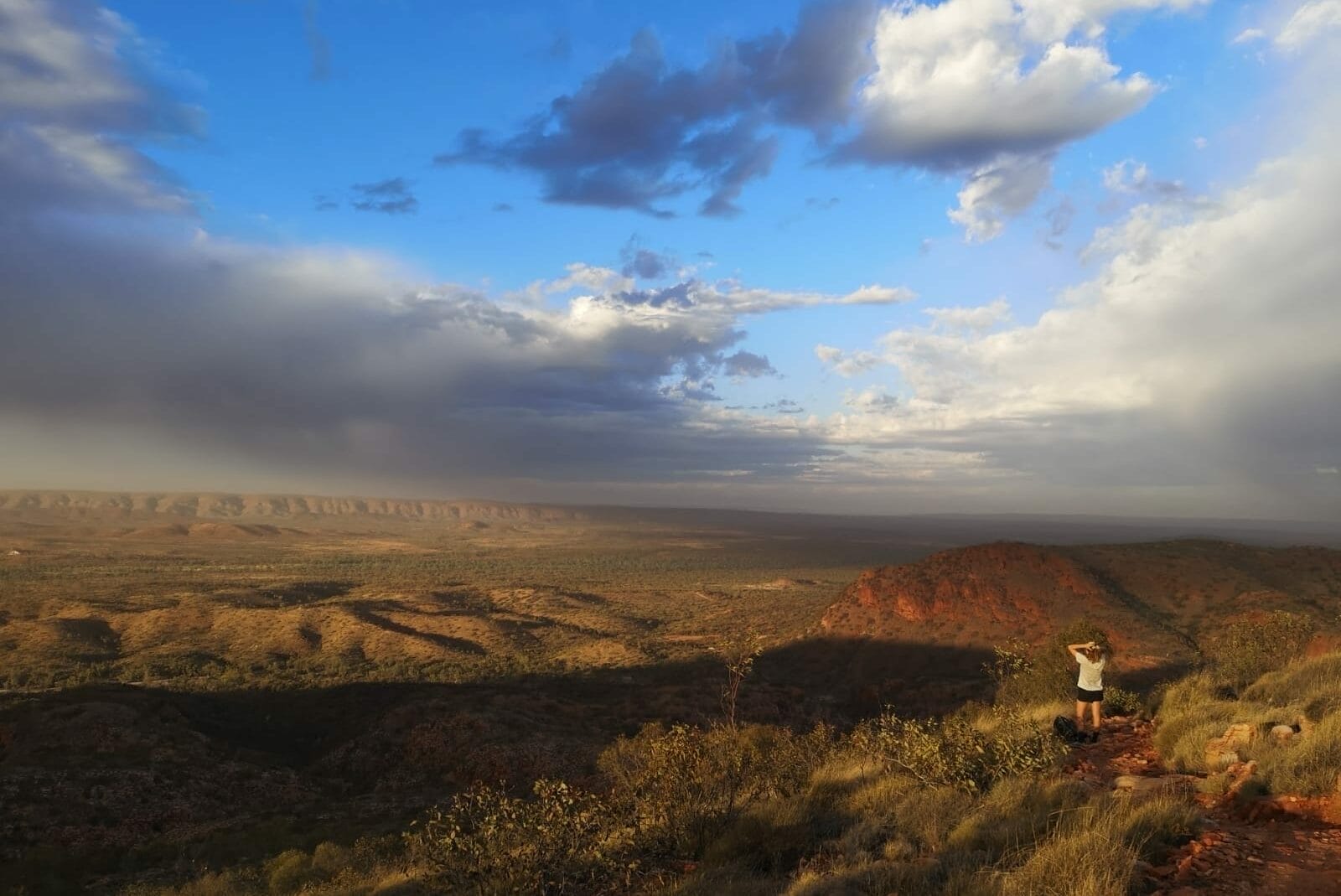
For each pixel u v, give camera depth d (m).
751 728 12.72
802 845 7.92
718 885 6.93
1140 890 5.54
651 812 8.79
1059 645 17.48
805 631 83.62
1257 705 11.41
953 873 6.08
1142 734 12.19
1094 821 6.69
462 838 7.92
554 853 7.80
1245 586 67.25
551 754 42.69
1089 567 75.25
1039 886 5.55
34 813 33.19
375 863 18.67
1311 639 17.19
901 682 60.84
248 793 40.44
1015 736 10.41
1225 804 7.64
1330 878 5.57
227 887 20.03
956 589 76.31
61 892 25.62
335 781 44.72
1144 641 58.34
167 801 36.97
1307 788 7.32
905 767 9.77
